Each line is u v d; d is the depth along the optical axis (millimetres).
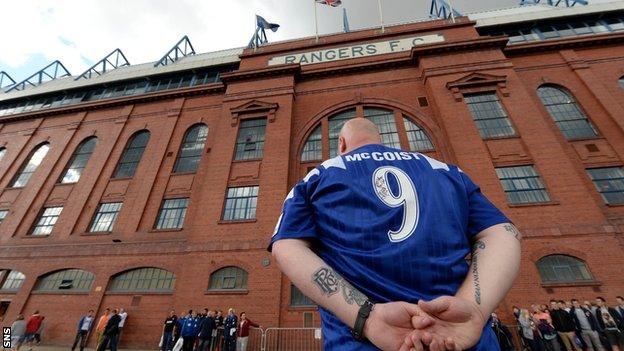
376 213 1208
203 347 12289
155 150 21547
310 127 20469
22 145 24594
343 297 1024
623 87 18750
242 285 15055
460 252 1128
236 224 16656
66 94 27578
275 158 18641
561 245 13578
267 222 16422
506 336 11219
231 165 18984
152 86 26062
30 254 18531
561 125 18047
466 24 22234
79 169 22344
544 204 14516
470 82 19031
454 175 1393
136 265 16938
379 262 1095
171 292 15781
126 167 21562
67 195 20828
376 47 23016
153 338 14758
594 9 21625
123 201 19641
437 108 18797
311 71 22234
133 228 18234
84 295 16516
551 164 15672
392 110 20281
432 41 22219
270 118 20234
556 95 19297
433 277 1042
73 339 15469
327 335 1134
